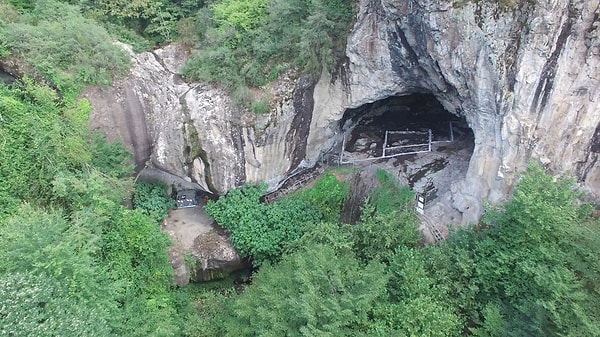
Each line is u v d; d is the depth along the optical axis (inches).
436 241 701.3
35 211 588.4
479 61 590.2
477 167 677.3
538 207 510.6
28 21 710.5
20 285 457.4
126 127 722.2
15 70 663.8
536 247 524.1
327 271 553.9
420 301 526.3
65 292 490.0
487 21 559.5
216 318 643.5
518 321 519.5
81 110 676.1
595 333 441.4
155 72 753.6
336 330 494.3
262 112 741.3
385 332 510.9
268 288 569.0
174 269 756.6
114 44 732.7
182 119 741.3
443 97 758.5
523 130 584.4
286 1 746.2
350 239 655.1
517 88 568.7
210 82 757.3
